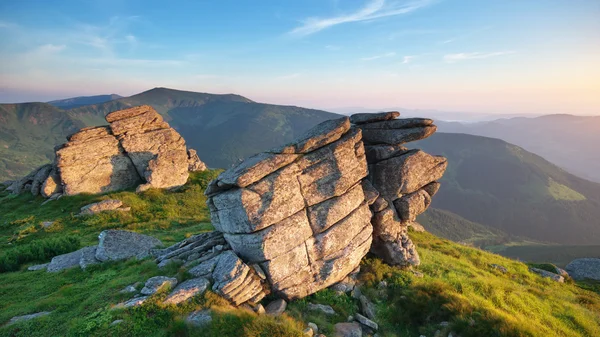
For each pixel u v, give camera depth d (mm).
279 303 20406
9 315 17156
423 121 27438
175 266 21344
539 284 31812
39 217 39688
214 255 22453
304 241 22109
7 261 25578
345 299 22625
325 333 18547
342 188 23688
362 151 25219
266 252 20484
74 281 21656
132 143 49750
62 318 16469
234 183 20422
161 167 50344
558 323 23234
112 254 25031
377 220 26906
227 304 17891
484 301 23625
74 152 45344
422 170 27656
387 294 23844
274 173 21594
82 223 38219
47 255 28016
